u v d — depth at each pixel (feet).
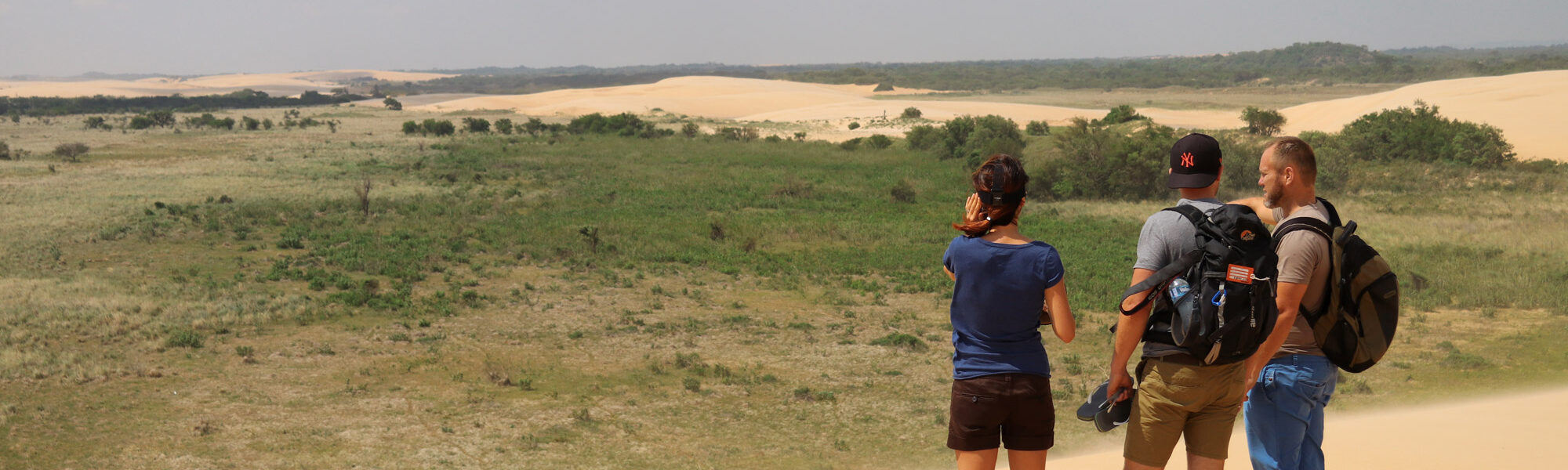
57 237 104.63
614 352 63.16
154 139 262.26
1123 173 146.92
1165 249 10.03
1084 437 42.88
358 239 105.29
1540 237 95.04
